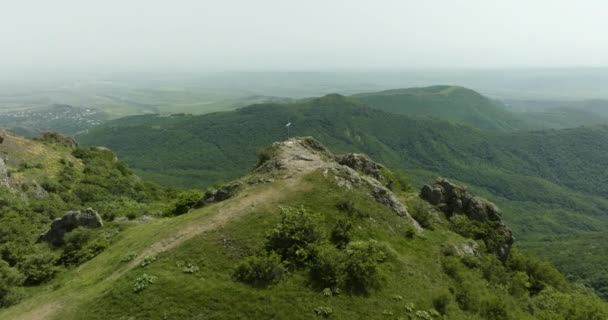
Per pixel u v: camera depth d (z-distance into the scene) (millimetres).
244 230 30859
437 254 37312
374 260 29141
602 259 142000
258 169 45062
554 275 51438
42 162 91875
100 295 25625
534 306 39594
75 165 100000
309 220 31078
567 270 140000
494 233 48906
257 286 25656
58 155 99750
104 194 88438
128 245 36250
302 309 24531
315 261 28188
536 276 50156
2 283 33594
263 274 26172
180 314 23094
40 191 77625
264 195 36250
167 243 30812
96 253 39938
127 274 26953
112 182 96188
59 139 112312
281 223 31047
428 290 30250
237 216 32688
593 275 130625
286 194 36406
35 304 28875
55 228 48000
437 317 27500
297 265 28141
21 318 26484
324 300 25531
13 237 51000
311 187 37844
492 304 31922
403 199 49719
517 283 40500
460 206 51875
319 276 27219
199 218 34250
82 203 80500
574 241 176500
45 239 48031
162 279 25562
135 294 24594
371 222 36375
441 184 54500
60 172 91625
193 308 23484
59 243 47094
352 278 27500
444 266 35625
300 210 32500
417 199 51062
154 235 34781
